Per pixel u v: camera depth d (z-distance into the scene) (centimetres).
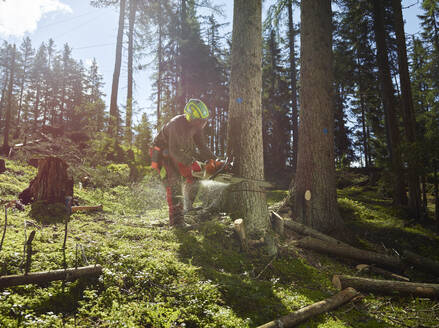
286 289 386
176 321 263
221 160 443
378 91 1747
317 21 741
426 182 976
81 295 276
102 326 239
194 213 568
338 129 2358
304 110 738
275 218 614
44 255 310
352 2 1380
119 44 1606
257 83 593
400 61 1027
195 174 438
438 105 1113
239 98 587
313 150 712
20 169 795
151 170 1011
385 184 1276
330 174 708
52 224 438
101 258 331
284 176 2202
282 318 297
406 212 973
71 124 3612
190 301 294
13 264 284
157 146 491
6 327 212
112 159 1251
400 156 967
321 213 684
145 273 316
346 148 2316
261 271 421
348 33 1625
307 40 747
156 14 1870
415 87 1605
